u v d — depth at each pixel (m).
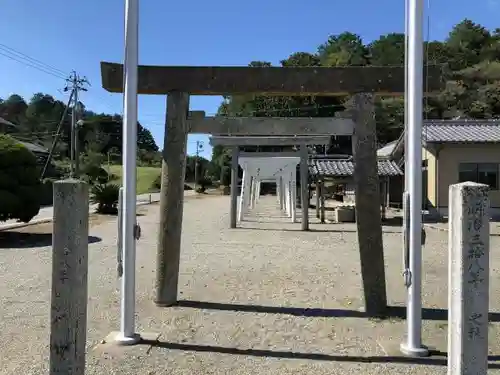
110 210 23.80
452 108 45.88
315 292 7.02
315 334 5.08
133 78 4.95
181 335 5.02
